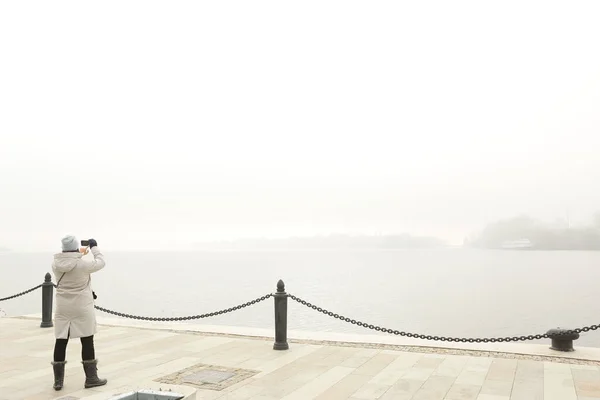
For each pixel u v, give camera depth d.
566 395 5.94
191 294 133.00
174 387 4.55
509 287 153.62
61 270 6.25
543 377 6.80
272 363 7.76
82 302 6.35
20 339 9.99
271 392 6.16
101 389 6.35
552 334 8.46
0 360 8.09
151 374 7.06
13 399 5.92
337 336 10.09
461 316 91.88
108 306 104.50
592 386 6.32
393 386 6.41
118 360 7.99
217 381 6.68
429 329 77.81
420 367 7.46
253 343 9.45
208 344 9.36
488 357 8.12
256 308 108.12
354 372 7.17
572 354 8.20
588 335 75.12
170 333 10.62
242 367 7.49
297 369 7.36
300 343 9.45
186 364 7.69
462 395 5.98
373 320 88.50
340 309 102.94
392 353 8.50
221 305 110.06
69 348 9.18
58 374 6.30
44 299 11.52
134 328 11.31
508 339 8.51
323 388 6.33
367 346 9.14
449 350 8.68
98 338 10.05
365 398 5.90
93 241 6.64
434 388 6.30
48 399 5.91
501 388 6.27
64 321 6.29
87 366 6.42
